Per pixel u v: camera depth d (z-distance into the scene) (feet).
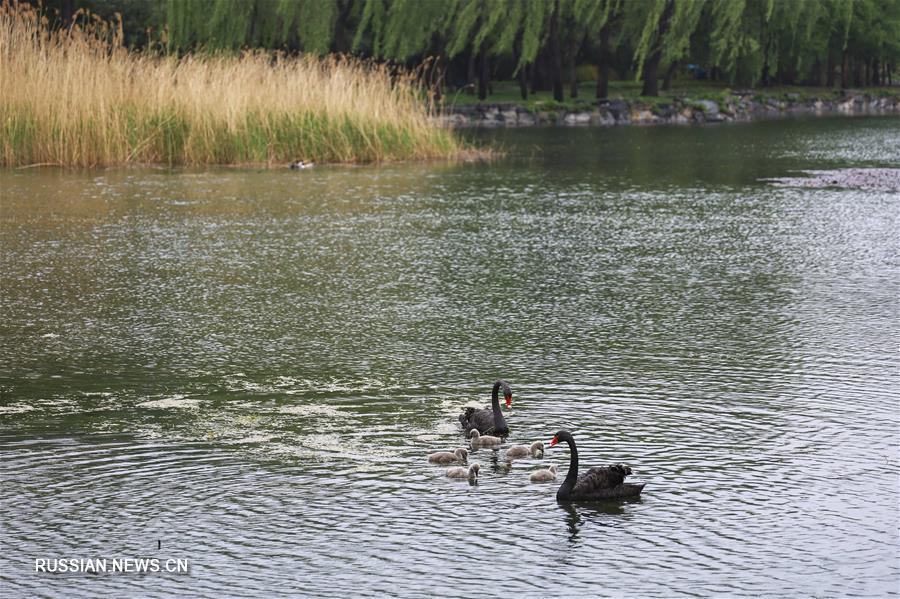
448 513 28.43
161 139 108.37
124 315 48.67
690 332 45.93
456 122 182.29
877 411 35.94
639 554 26.21
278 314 48.91
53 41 108.99
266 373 40.22
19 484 30.25
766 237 69.00
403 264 60.13
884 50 263.08
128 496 29.53
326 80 115.44
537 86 231.30
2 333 45.70
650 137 155.02
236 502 29.12
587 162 117.91
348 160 112.98
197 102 109.19
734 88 244.42
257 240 67.05
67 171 101.45
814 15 218.59
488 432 33.91
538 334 45.57
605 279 56.49
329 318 48.21
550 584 24.81
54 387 38.58
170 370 40.60
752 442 33.24
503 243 66.69
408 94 121.60
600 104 194.59
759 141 147.13
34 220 73.97
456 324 47.21
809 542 26.78
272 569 25.55
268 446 33.06
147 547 26.66
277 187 92.53
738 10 195.42
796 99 235.40
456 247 65.26
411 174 103.65
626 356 42.37
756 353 42.68
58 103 105.29
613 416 35.58
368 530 27.50
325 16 173.37
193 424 34.86
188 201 83.56
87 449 32.78
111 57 112.06
